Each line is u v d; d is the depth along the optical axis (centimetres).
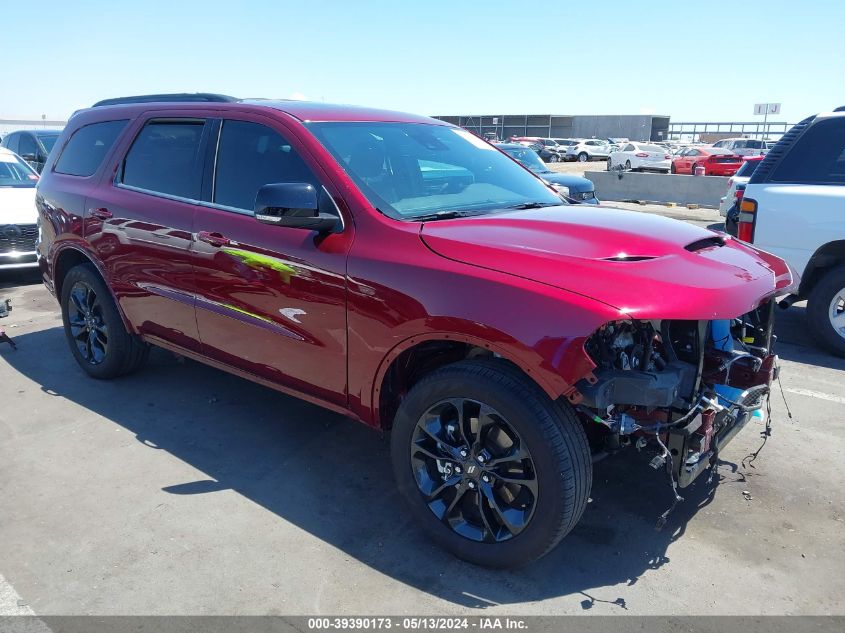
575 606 272
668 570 295
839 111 576
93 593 280
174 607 272
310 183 341
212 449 405
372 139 373
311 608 271
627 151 3866
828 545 312
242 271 359
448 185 379
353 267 311
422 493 305
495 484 287
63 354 573
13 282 863
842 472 378
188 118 415
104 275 458
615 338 263
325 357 333
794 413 456
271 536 319
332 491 360
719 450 299
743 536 319
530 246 287
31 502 347
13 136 1445
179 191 407
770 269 327
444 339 283
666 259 284
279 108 377
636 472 378
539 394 263
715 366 315
